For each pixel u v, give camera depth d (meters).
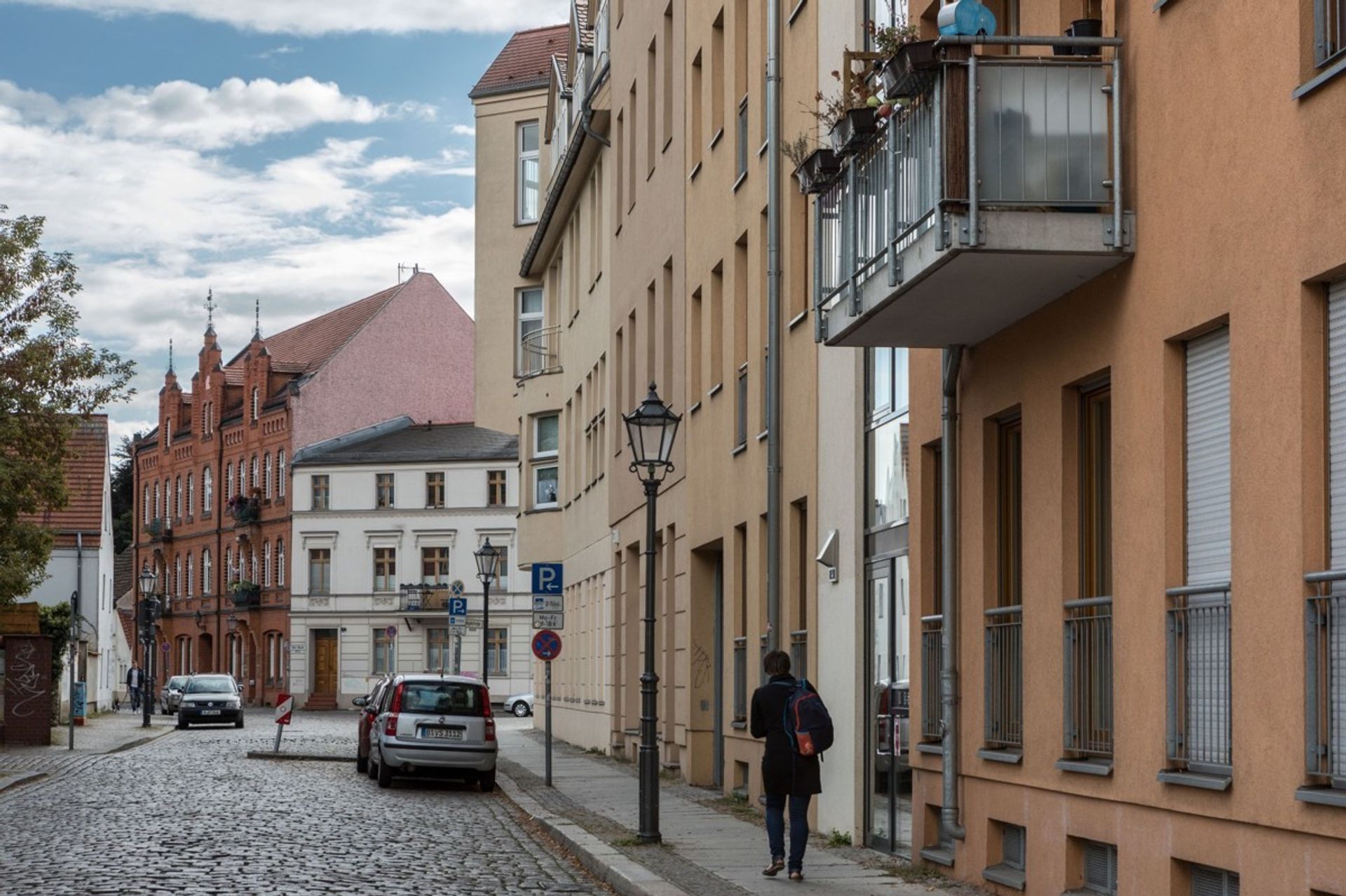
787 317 23.72
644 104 36.44
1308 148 10.22
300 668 102.31
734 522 27.14
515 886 17.31
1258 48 10.88
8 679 47.97
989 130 12.82
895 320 15.17
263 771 37.47
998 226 12.68
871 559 19.89
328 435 105.69
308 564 102.62
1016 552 15.79
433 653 100.12
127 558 138.88
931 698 17.67
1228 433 11.61
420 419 108.94
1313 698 10.05
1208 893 11.60
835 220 16.84
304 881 17.17
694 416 30.67
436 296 110.31
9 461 40.12
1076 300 13.84
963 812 16.47
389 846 20.95
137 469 127.56
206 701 65.94
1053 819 14.21
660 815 24.58
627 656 39.53
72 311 40.56
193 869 18.09
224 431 113.62
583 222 47.47
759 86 25.47
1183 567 12.17
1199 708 11.77
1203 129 11.60
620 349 40.75
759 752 25.36
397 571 100.69
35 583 41.88
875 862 18.38
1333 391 10.13
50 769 37.16
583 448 47.34
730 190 27.58
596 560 44.84
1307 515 10.19
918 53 12.78
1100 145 12.89
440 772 32.78
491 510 98.94
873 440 19.88
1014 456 15.87
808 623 22.50
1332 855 9.76
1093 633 13.77
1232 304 11.13
